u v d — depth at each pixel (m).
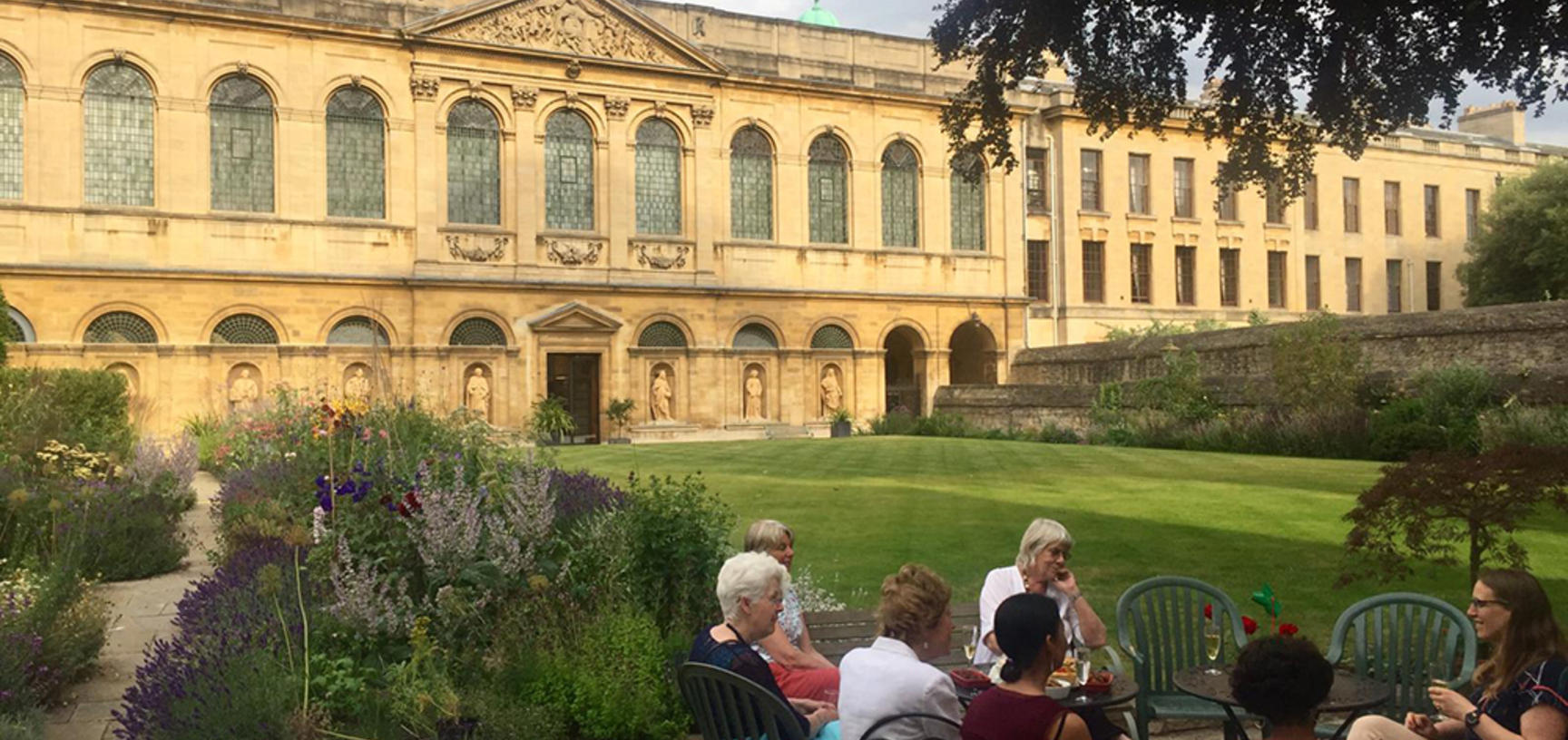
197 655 8.37
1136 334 53.28
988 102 19.14
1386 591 12.60
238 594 9.89
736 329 47.81
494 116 44.09
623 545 10.16
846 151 50.56
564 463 29.94
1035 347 53.34
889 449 35.69
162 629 12.34
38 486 16.17
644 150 46.75
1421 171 66.31
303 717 7.80
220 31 39.88
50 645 9.77
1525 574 6.20
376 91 42.12
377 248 42.00
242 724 7.47
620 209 45.75
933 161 52.12
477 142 43.91
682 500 10.72
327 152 41.56
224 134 40.22
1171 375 39.34
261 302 40.12
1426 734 6.36
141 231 38.62
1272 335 38.22
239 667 7.88
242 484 19.25
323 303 41.00
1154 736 8.39
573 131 45.50
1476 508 10.12
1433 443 28.95
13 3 37.25
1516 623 6.10
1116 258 57.03
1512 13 15.49
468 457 15.94
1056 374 50.50
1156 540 16.06
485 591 9.64
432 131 42.75
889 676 6.05
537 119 44.44
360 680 8.55
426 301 42.28
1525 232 57.94
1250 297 60.47
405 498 10.02
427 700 8.05
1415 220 66.00
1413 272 65.62
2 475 15.96
